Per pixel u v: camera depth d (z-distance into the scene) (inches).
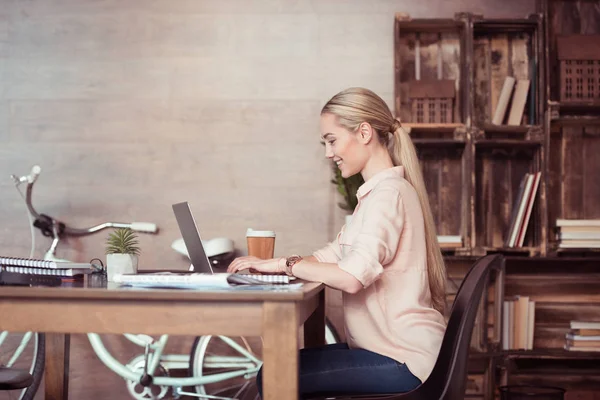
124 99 148.7
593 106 138.8
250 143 147.6
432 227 74.1
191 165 147.6
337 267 65.6
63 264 72.2
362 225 69.0
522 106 142.9
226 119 147.9
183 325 53.4
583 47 141.5
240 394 142.6
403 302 68.7
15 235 147.5
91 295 53.1
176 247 135.7
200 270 73.1
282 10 148.6
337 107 74.9
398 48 139.9
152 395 139.7
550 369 142.3
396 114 138.2
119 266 71.6
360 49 147.7
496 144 139.9
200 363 138.5
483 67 148.0
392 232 67.9
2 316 54.2
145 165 147.8
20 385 74.0
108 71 148.9
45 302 54.1
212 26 149.0
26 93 149.2
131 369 138.8
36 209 147.6
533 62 144.3
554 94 146.9
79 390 144.3
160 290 53.5
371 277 65.2
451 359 62.1
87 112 148.7
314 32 148.3
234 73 148.3
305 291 53.6
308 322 90.1
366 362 66.4
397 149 76.0
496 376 138.9
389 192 69.6
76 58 149.2
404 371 65.9
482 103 147.6
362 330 68.9
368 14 148.0
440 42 148.0
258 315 53.2
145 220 147.2
